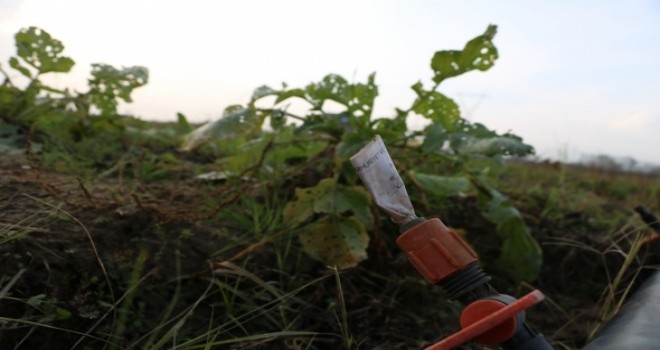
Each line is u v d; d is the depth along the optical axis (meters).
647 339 0.34
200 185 0.76
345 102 0.67
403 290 0.66
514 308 0.31
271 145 0.71
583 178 1.55
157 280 0.53
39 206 0.55
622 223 1.00
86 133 0.91
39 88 0.85
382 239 0.67
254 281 0.57
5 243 0.48
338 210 0.61
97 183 0.68
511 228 0.73
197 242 0.58
